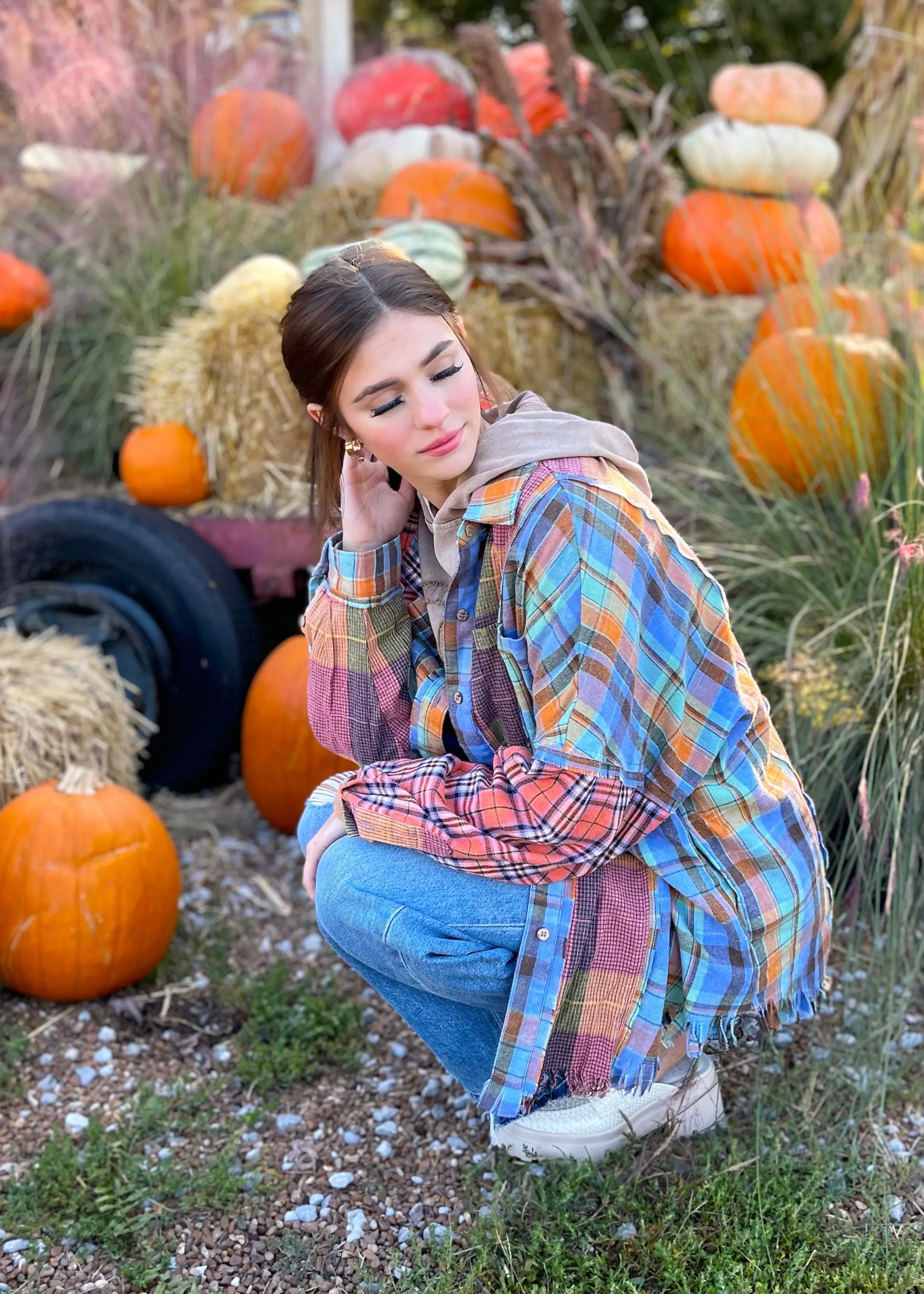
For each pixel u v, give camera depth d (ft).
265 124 14.75
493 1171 6.50
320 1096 7.20
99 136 14.23
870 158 14.58
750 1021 5.98
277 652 10.21
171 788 10.99
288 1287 5.82
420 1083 7.28
